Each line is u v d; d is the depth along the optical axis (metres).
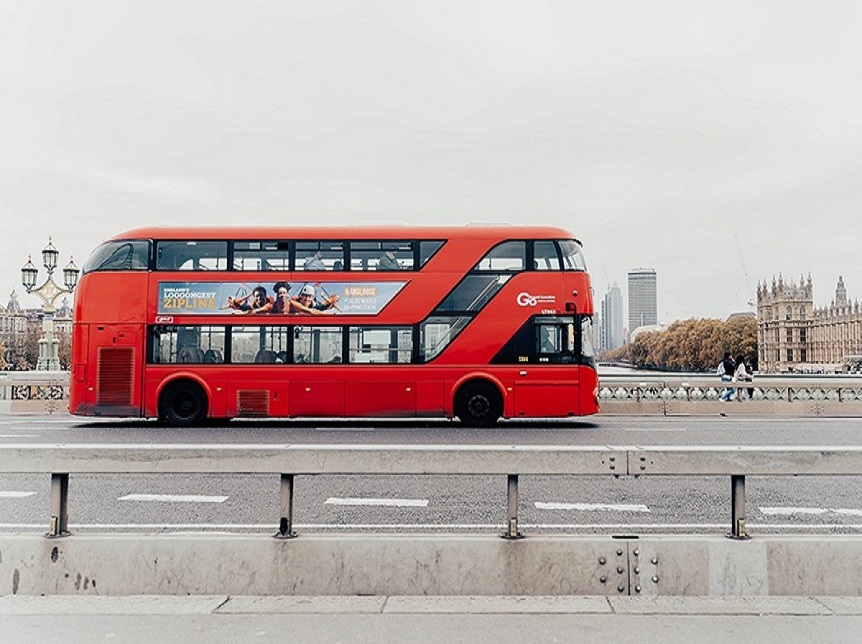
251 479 10.41
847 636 4.07
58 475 4.95
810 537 4.89
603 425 18.64
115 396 16.84
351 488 9.67
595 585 4.75
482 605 4.54
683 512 8.06
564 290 17.00
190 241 17.23
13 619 4.34
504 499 8.88
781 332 153.50
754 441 14.40
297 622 4.29
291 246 17.17
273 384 16.84
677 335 180.12
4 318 182.38
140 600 4.65
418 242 17.17
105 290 17.11
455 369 16.84
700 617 4.35
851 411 23.22
